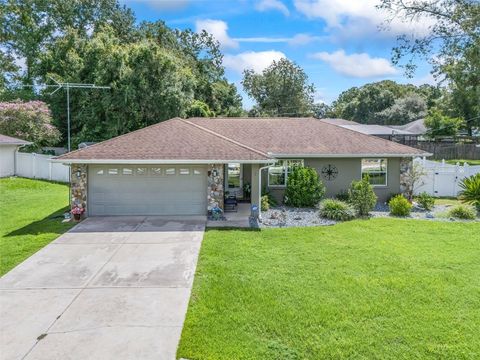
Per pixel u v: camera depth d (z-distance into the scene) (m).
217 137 15.59
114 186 14.42
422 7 14.05
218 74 50.97
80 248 10.30
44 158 24.03
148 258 9.46
